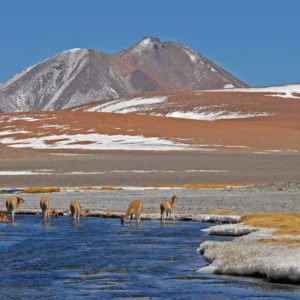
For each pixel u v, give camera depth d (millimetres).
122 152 183500
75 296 30797
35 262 39750
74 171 128000
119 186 105188
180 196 84312
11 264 39156
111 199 81812
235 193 88250
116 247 45875
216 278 34719
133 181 112250
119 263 39344
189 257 41406
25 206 76562
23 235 52969
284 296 30594
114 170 129875
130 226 59250
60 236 52281
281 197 81938
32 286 33031
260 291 31609
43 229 57188
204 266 38062
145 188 99875
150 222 62750
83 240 49688
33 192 94562
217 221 62219
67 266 38469
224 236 51781
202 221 62844
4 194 91750
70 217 68188
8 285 33312
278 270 33719
